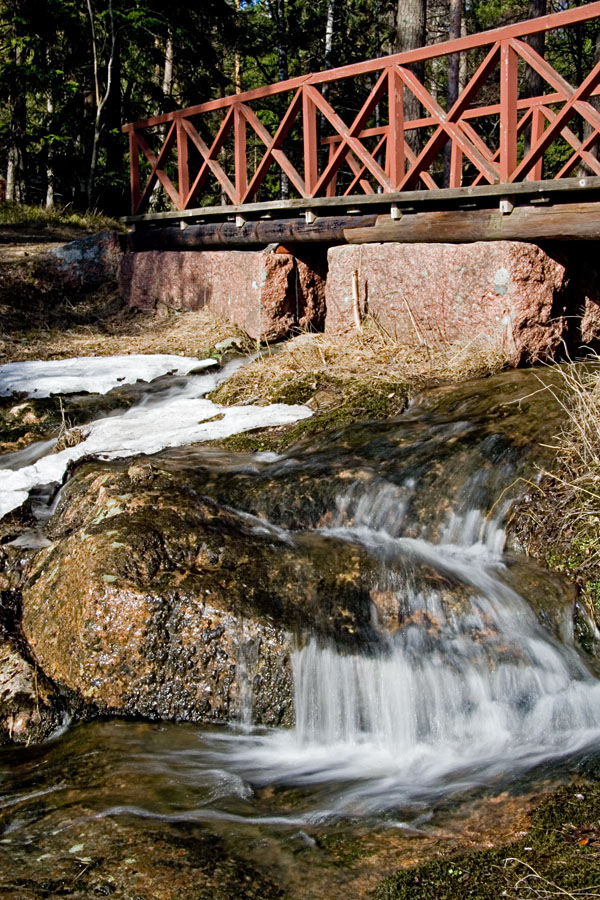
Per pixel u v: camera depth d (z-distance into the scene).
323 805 3.32
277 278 8.50
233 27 21.36
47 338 9.27
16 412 7.19
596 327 7.10
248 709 4.02
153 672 4.05
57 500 5.61
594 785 3.29
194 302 9.69
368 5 23.75
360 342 7.45
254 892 2.76
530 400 5.73
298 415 6.53
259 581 4.34
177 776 3.54
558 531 4.64
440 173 21.28
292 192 25.31
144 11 18.19
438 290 6.99
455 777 3.51
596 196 6.24
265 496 5.22
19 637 4.35
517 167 6.52
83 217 15.43
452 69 16.55
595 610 4.28
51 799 3.36
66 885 2.77
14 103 18.98
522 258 6.42
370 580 4.40
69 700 4.07
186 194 9.82
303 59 24.56
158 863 2.88
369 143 23.00
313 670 4.03
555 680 3.99
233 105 8.86
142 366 8.06
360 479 5.23
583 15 5.81
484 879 2.78
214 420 6.70
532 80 15.56
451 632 4.15
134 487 5.18
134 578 4.24
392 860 2.93
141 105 20.81
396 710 3.93
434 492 5.07
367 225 7.75
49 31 18.66
